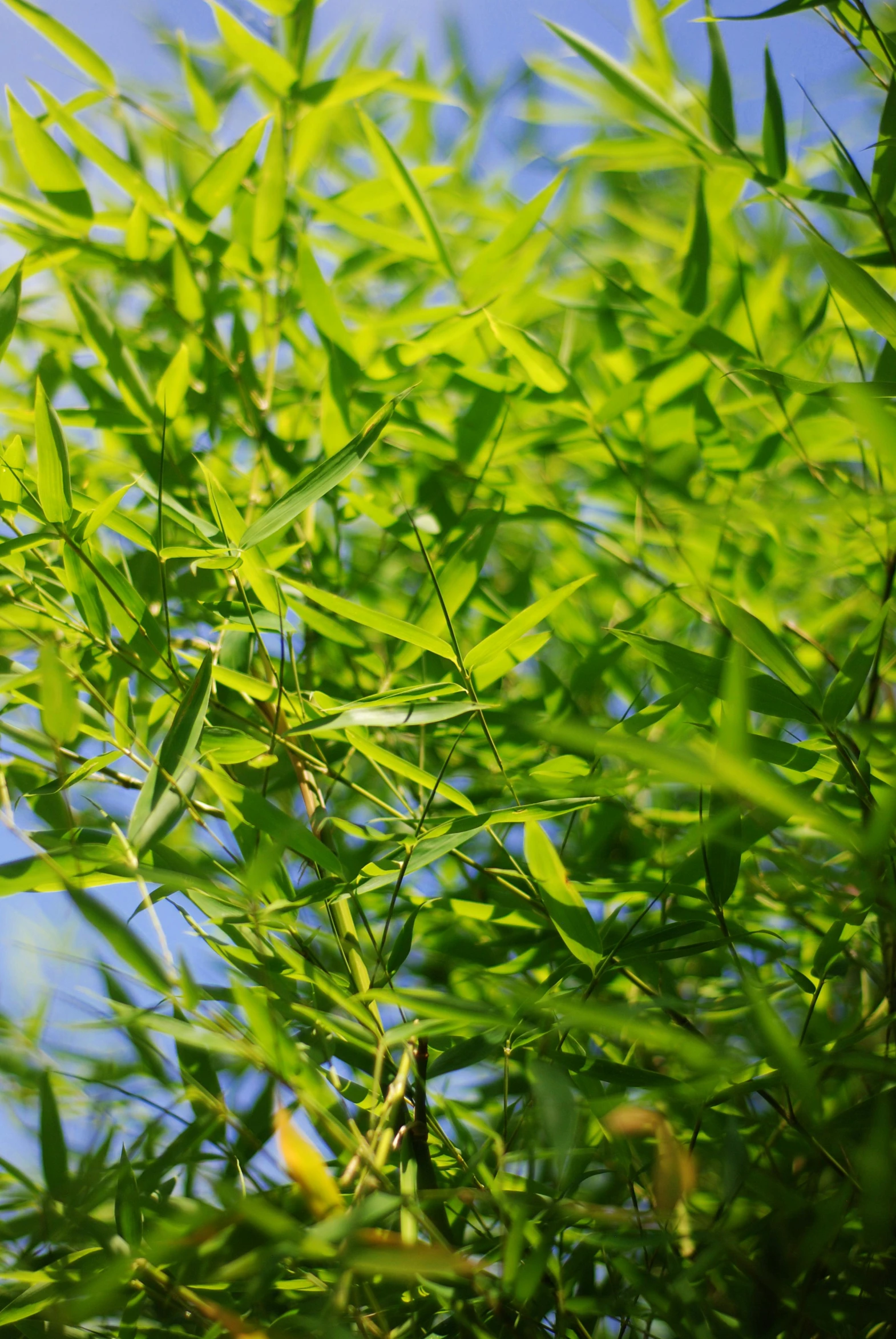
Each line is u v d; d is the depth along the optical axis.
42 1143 1.65
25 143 1.82
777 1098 1.67
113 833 1.67
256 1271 1.60
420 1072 1.65
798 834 1.76
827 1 1.73
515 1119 1.71
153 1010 1.65
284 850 1.71
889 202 1.72
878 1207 1.55
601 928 1.69
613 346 1.82
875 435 1.56
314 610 1.76
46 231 1.84
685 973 1.77
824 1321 1.60
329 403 1.78
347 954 1.68
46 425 1.67
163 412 1.77
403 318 1.85
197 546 1.81
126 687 1.71
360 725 1.67
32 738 1.70
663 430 1.82
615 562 1.85
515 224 1.80
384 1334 1.62
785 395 1.79
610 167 1.85
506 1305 1.60
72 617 1.75
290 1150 1.59
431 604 1.75
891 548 1.72
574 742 1.52
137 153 1.93
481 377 1.81
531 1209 1.59
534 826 1.62
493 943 1.76
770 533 1.80
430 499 1.84
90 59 1.86
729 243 1.85
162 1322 1.65
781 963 1.68
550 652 1.85
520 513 1.81
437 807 1.79
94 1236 1.63
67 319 1.94
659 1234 1.59
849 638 1.82
